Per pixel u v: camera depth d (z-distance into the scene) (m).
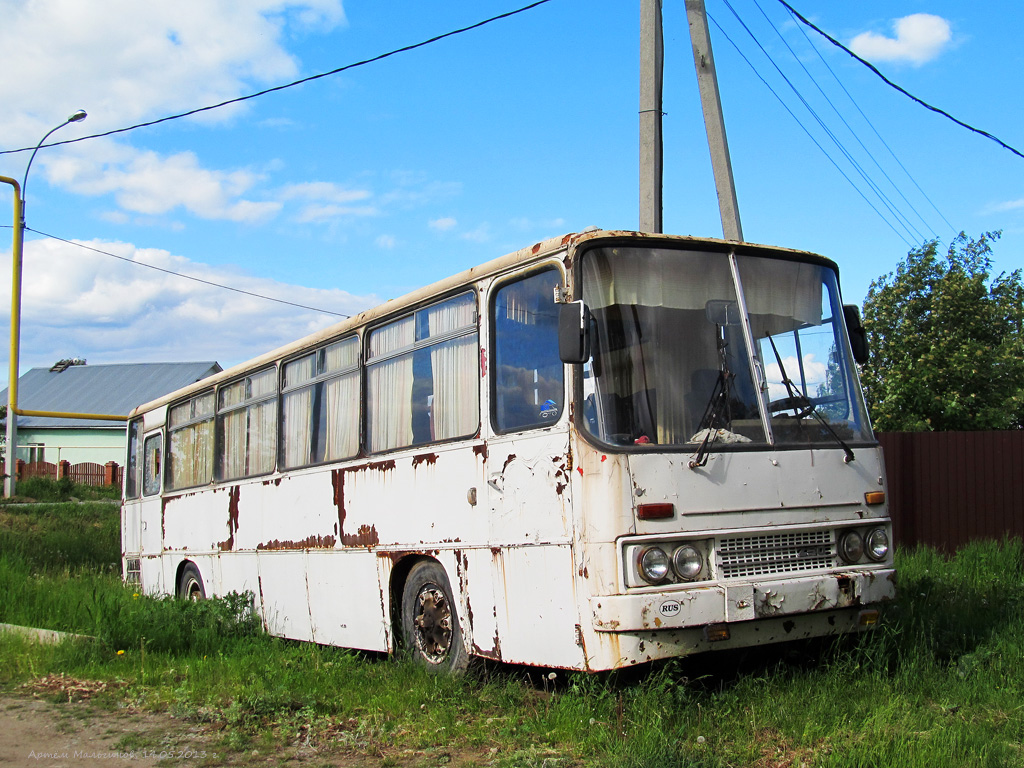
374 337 8.69
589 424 6.05
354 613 8.66
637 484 5.89
